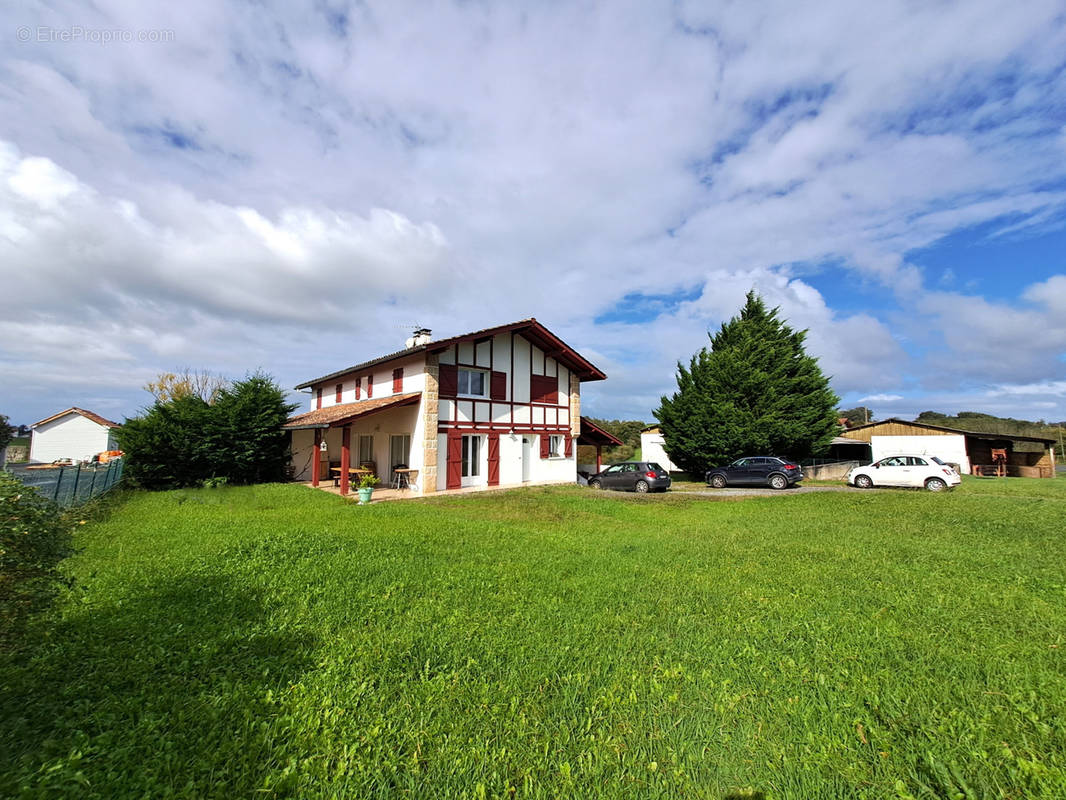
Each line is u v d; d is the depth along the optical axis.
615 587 6.36
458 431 18.98
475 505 15.09
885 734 3.21
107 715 3.33
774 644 4.59
